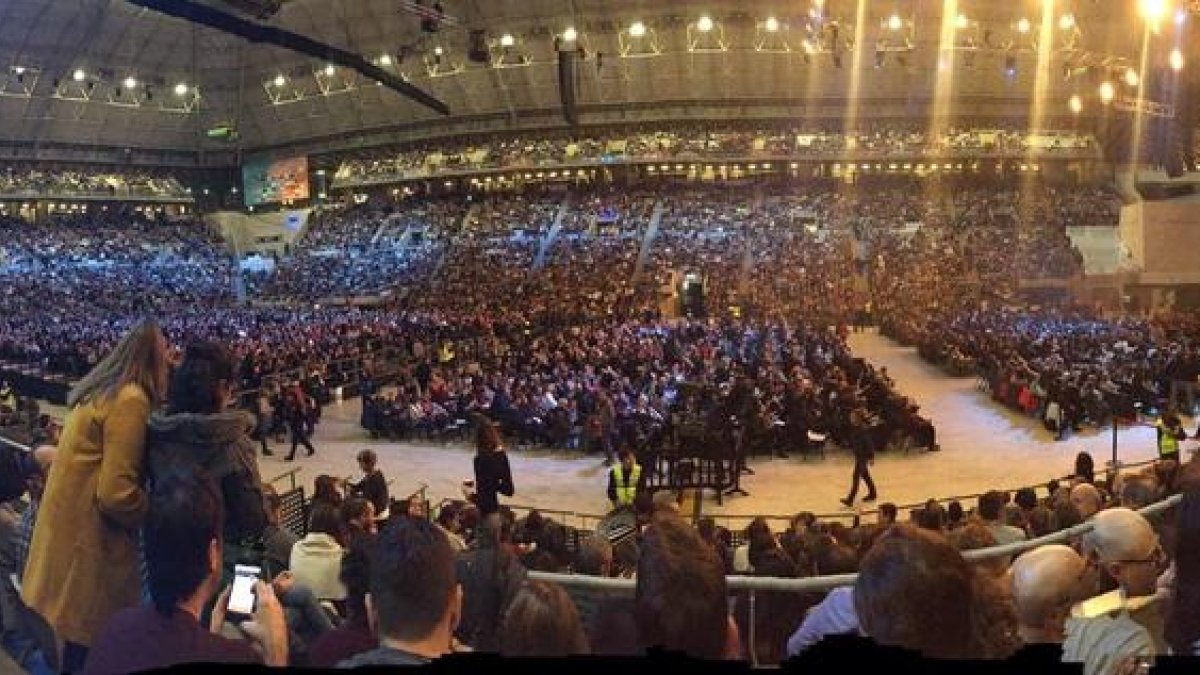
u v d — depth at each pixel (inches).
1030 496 367.2
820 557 252.8
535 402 916.6
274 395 960.9
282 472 819.4
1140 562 128.3
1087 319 1695.4
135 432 131.0
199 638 105.1
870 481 703.1
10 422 480.1
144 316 139.8
